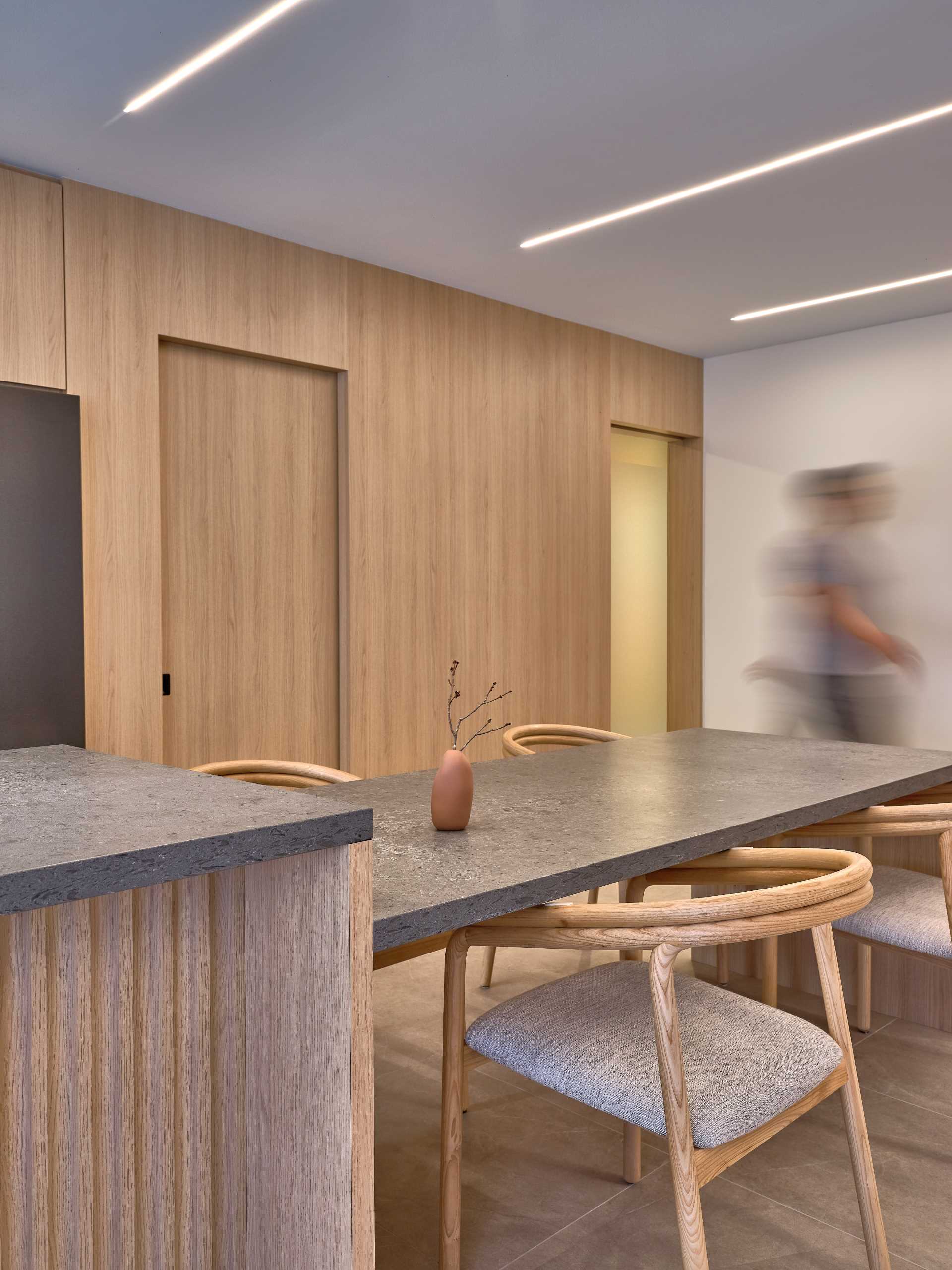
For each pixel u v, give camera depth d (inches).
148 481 146.5
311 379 171.5
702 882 77.7
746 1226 77.2
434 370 185.9
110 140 126.7
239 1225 52.1
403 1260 73.2
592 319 211.0
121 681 143.7
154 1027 50.1
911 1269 71.6
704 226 156.9
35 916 45.6
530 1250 74.2
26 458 130.7
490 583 197.3
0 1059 44.6
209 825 40.8
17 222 133.1
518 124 122.7
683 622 250.4
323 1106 46.1
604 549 221.3
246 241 157.9
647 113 120.1
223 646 161.0
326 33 102.6
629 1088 59.2
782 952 126.6
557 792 88.2
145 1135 50.0
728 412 242.7
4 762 59.4
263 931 49.4
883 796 91.6
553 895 60.7
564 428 211.9
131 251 144.4
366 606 176.2
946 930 87.5
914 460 212.2
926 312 206.1
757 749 115.6
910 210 150.5
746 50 106.7
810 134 126.0
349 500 173.5
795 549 231.5
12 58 107.0
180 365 154.8
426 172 136.6
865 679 220.5
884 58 108.3
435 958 139.7
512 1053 64.4
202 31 102.0
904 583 214.2
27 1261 45.9
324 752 174.6
